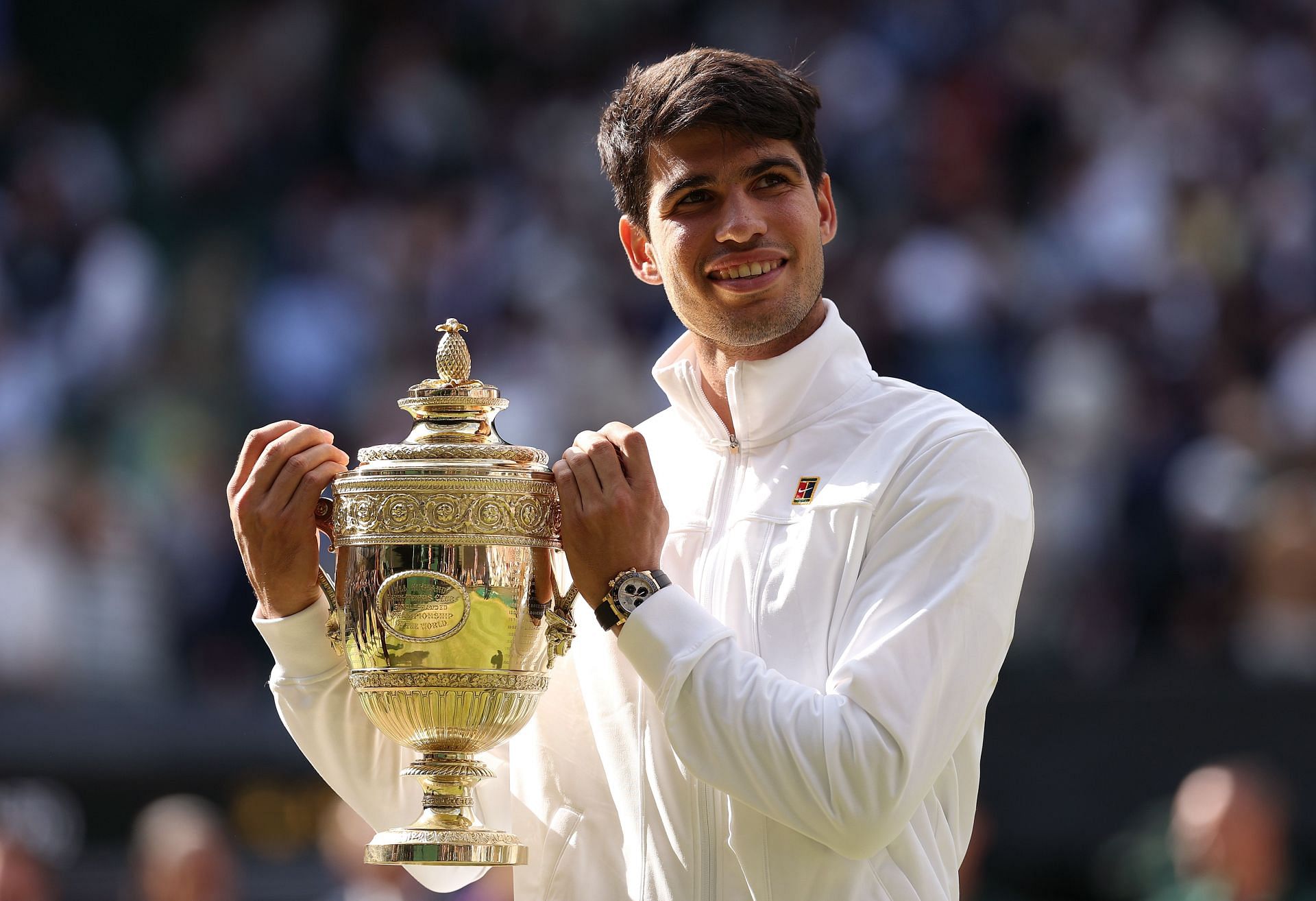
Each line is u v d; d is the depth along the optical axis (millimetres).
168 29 45281
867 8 46625
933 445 8305
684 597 7973
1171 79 45562
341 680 8922
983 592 8055
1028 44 45531
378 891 21031
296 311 38625
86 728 26484
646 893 8375
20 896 21172
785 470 8625
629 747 8523
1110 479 33719
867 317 39500
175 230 41656
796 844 8094
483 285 40844
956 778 8656
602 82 46562
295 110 44156
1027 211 42906
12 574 29406
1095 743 27500
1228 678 27859
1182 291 40094
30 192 39844
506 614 8062
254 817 26797
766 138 8406
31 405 35125
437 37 46250
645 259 9227
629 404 38312
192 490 34219
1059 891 27672
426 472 8031
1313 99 45719
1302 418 36844
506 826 9367
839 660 8117
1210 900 20594
